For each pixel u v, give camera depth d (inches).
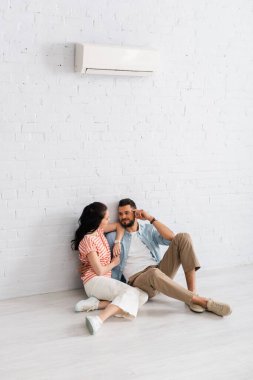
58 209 143.7
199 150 160.4
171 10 147.8
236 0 156.6
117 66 137.6
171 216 160.2
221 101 160.7
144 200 155.2
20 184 137.6
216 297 145.9
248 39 160.9
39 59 133.5
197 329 126.2
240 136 166.1
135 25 143.6
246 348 117.3
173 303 141.9
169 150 155.8
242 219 171.9
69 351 114.6
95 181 147.0
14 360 110.5
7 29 128.5
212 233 167.6
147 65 141.4
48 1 131.6
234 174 167.6
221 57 157.9
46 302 140.6
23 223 140.1
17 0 128.1
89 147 144.3
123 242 147.9
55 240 145.0
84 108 141.5
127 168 150.8
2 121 132.3
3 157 134.3
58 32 134.3
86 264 143.7
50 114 137.6
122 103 146.3
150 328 126.3
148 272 137.9
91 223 141.6
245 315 134.6
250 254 174.9
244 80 163.0
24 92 133.4
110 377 104.9
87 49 132.3
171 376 105.5
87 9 136.6
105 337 121.3
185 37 151.3
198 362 111.1
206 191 164.2
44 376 104.8
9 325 126.3
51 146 139.4
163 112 152.6
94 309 136.3
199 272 166.6
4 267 140.2
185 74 153.6
